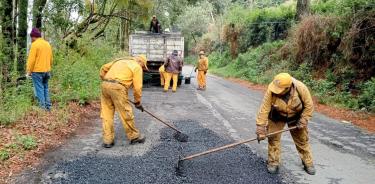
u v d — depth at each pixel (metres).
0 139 6.29
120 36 22.25
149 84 18.06
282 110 5.44
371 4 13.85
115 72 6.62
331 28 16.16
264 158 6.43
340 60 15.38
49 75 8.60
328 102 12.91
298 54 18.62
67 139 7.10
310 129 8.95
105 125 6.71
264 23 28.30
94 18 15.25
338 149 7.25
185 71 30.70
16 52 9.70
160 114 10.02
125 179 5.15
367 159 6.65
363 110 11.26
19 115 7.59
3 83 9.02
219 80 23.66
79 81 10.94
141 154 6.30
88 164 5.68
